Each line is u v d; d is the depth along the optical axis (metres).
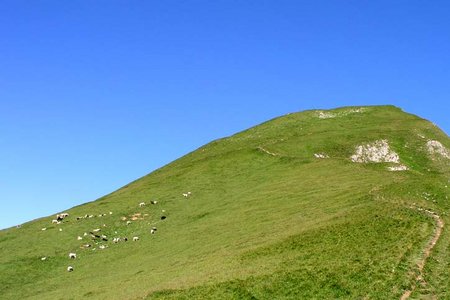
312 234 57.06
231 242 63.91
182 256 63.19
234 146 133.62
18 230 88.25
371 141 126.44
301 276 43.06
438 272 42.47
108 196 111.06
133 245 75.44
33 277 68.56
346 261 45.78
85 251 76.19
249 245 59.97
